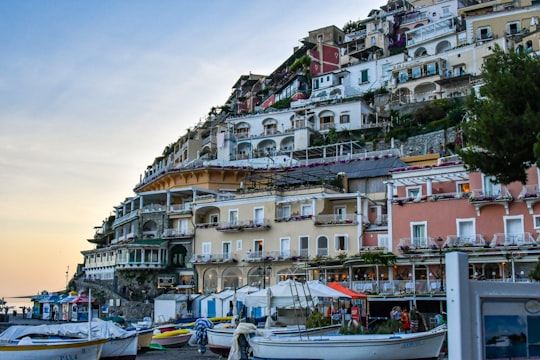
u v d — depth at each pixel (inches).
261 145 4023.1
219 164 3336.6
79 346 1083.3
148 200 3417.8
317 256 2331.4
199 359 1393.9
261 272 2571.4
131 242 3100.4
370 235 2324.1
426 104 3649.1
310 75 4857.3
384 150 3120.1
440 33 4293.8
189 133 4864.7
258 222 2610.7
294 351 1045.8
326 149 3548.2
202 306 2397.9
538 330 392.2
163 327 1759.4
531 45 3503.9
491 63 782.5
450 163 2057.1
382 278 2046.0
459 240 1894.7
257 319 1758.1
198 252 2842.0
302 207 2546.8
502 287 389.4
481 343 376.5
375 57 4446.4
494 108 735.7
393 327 1342.3
